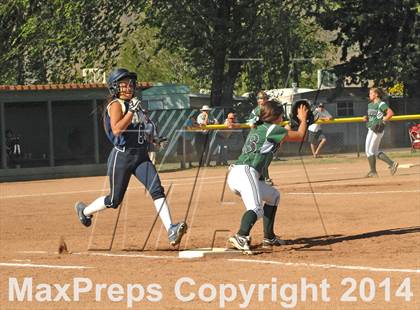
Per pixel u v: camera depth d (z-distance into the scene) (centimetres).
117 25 7262
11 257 2072
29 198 3978
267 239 2172
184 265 1873
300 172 5016
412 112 7356
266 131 2073
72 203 3662
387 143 6938
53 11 7075
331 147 6888
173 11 7456
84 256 2059
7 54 7175
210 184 4356
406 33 7619
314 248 2112
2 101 5656
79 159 6019
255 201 2052
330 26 7762
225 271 1783
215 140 5866
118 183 2103
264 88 7669
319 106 6022
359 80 7819
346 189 3706
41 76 7469
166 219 2069
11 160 5750
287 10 7619
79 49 7294
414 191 3500
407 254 1989
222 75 7706
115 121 2048
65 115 6034
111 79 2064
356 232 2400
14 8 7106
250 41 7581
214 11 7506
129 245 2275
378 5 7544
